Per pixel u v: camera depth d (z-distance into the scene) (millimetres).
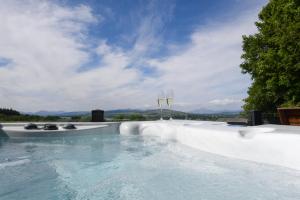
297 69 7086
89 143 8203
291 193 3236
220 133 5371
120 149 7055
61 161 5750
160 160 5461
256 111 6500
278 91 8117
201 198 3297
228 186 3631
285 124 6227
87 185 4035
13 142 8516
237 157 4910
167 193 3545
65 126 9727
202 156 5418
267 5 9289
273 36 8203
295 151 3842
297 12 7219
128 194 3586
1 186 4043
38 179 4406
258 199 3137
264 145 4355
